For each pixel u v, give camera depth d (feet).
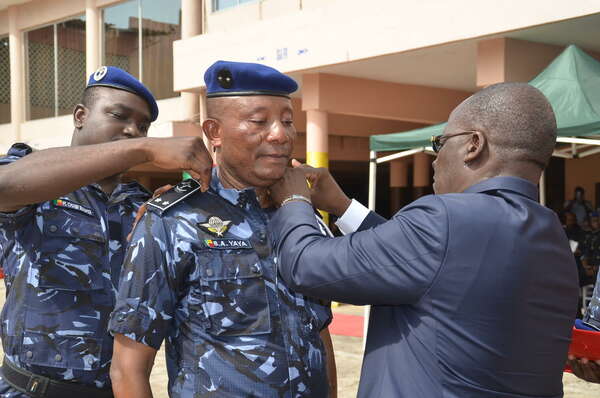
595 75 16.35
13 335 5.90
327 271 4.46
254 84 5.01
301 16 27.45
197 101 36.94
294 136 5.22
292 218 4.88
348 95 29.50
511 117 4.44
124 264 4.89
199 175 4.85
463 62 26.71
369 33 25.17
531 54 23.09
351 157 44.60
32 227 5.98
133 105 6.39
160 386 14.97
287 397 4.96
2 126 53.88
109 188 6.63
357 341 20.71
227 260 5.00
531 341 4.26
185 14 36.81
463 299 4.17
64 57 48.83
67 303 5.99
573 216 26.48
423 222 4.31
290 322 5.15
